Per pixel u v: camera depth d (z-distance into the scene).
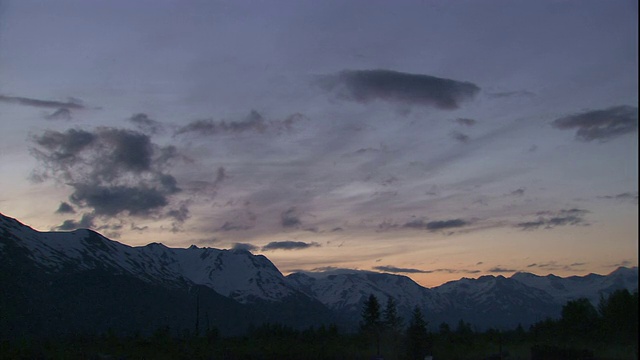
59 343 104.31
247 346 101.88
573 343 77.50
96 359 80.00
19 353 82.06
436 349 89.81
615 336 70.25
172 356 87.44
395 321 97.44
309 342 106.69
